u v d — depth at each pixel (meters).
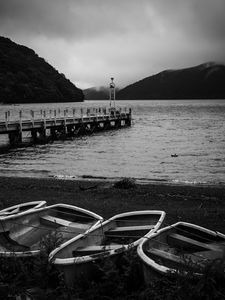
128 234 8.95
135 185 18.20
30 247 8.61
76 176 22.03
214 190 17.45
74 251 7.62
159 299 6.17
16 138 36.56
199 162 27.58
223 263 6.43
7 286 7.01
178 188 17.91
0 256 7.65
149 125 64.00
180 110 132.62
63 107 147.12
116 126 57.44
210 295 5.92
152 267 6.46
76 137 45.06
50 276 7.13
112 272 6.84
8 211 11.45
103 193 16.55
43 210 10.25
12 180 20.06
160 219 9.27
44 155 31.41
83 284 6.94
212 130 55.06
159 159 29.11
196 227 8.64
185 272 6.32
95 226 8.77
